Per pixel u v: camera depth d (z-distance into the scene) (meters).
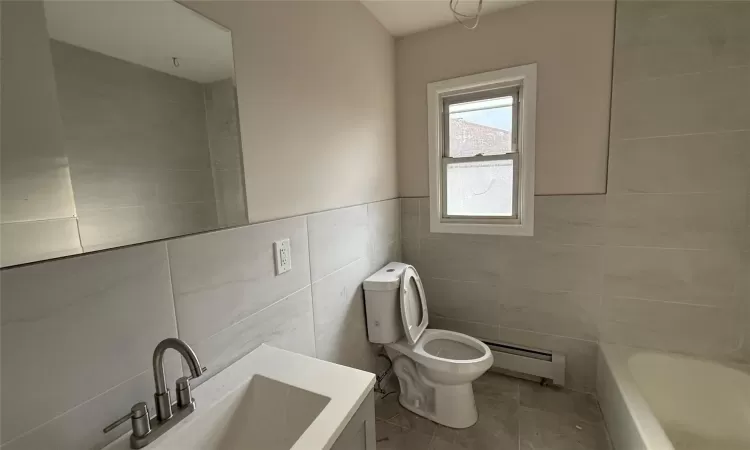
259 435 0.92
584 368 1.99
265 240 1.17
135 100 0.80
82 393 0.70
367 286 1.83
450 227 2.24
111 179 0.75
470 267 2.22
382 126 2.08
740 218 1.59
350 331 1.74
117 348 0.76
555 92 1.85
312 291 1.43
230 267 1.04
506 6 1.88
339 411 0.81
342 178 1.64
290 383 0.93
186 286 0.91
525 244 2.05
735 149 1.56
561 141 1.88
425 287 2.38
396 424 1.79
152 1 0.84
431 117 2.18
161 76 0.86
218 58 0.99
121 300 0.76
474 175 2.20
